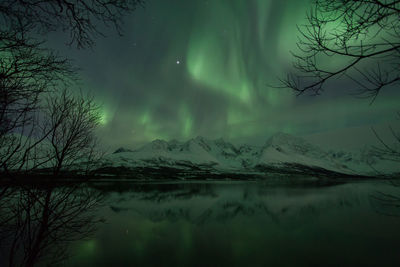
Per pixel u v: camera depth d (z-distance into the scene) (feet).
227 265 57.11
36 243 12.05
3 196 10.57
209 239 78.28
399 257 61.36
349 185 385.29
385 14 8.43
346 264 57.57
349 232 86.22
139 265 55.98
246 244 73.46
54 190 12.33
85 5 10.98
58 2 10.49
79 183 12.80
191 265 56.39
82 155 14.19
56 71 11.28
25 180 11.23
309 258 61.67
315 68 9.73
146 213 122.72
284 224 101.19
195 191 257.96
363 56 8.82
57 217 12.42
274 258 61.41
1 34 9.93
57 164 12.56
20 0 9.96
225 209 140.46
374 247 69.31
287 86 10.29
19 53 10.32
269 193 242.37
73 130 13.75
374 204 153.48
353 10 8.97
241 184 402.52
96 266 53.06
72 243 63.82
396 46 8.32
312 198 197.26
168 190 263.49
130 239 75.31
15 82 10.32
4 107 10.05
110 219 102.83
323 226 96.63
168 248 68.64
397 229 89.51
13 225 11.44
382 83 8.61
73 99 14.26
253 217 116.88
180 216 117.60
